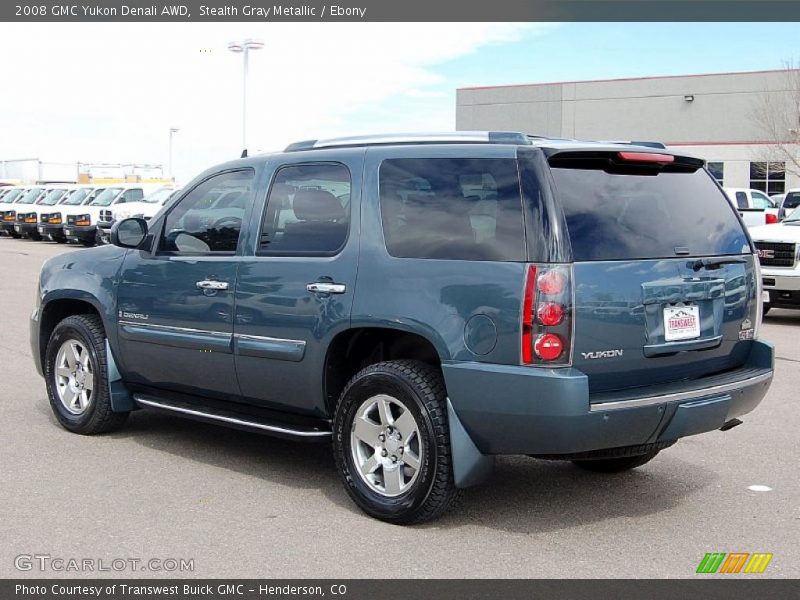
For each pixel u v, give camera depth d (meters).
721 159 46.09
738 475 6.19
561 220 4.74
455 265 4.93
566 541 4.93
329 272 5.39
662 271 4.99
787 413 7.90
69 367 7.07
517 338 4.67
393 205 5.27
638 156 5.07
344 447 5.31
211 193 6.26
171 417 7.67
